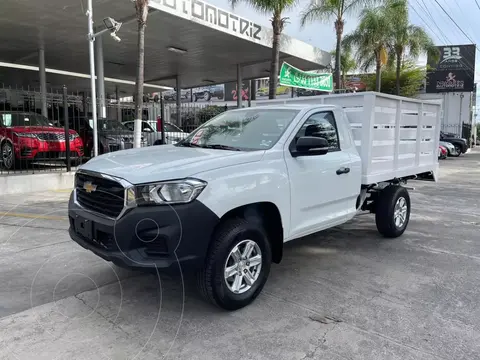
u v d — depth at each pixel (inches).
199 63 868.6
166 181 134.5
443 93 1595.7
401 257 218.4
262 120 192.2
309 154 176.7
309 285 178.1
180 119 621.6
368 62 962.7
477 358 124.1
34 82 1090.1
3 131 423.8
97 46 638.5
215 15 596.4
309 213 182.4
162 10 512.4
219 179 142.6
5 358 119.2
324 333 137.2
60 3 495.5
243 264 153.3
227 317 146.9
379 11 836.6
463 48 1540.4
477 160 987.9
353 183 208.4
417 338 135.0
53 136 425.1
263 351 125.8
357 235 261.7
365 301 162.6
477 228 285.7
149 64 877.8
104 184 143.9
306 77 566.9
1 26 589.6
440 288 176.7
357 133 223.3
